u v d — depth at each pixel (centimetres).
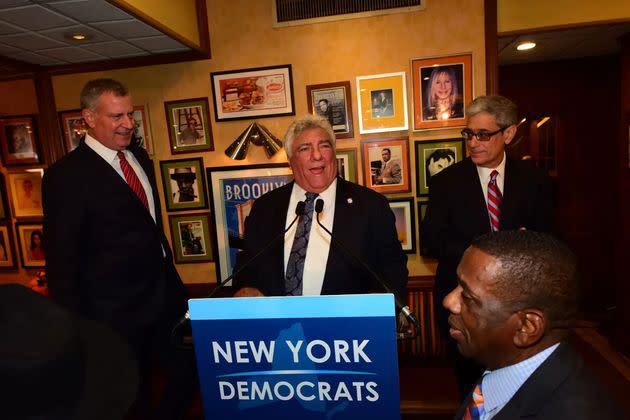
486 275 69
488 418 77
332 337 81
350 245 143
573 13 249
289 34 257
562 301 67
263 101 263
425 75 250
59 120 277
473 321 73
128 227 176
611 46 343
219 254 280
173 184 278
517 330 69
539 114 400
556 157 407
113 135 171
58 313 64
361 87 255
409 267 268
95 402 62
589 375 68
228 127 269
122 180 174
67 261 163
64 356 58
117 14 185
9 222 298
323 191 149
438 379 257
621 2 246
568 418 62
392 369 80
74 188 164
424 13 246
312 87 258
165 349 199
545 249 68
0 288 67
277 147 263
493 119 167
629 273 311
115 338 79
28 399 55
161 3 210
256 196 272
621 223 322
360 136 260
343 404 84
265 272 148
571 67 388
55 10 176
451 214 183
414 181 261
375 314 78
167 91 270
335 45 255
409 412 235
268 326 82
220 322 83
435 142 254
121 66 264
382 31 250
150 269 185
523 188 174
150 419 201
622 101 316
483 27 243
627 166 313
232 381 86
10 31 199
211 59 264
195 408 239
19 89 280
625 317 314
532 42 321
